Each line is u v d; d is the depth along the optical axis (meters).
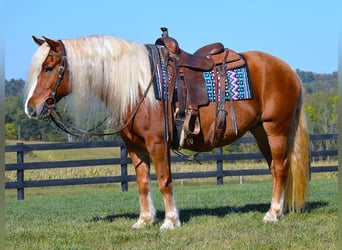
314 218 6.20
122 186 12.44
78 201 9.91
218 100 5.90
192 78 5.83
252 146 24.98
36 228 6.19
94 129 5.77
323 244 4.90
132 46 5.75
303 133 6.40
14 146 11.61
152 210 6.09
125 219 6.72
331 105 28.19
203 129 5.89
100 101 5.73
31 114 5.40
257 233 5.45
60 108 5.67
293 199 6.36
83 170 18.53
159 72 5.67
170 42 5.90
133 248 4.92
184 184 16.28
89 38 5.72
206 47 6.27
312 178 15.68
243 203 8.33
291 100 6.27
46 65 5.47
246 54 6.32
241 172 13.12
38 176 17.72
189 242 5.11
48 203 9.74
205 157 12.90
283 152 6.26
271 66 6.25
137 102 5.59
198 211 7.32
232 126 6.03
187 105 5.74
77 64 5.54
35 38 5.58
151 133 5.60
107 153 31.36
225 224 5.98
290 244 4.91
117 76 5.61
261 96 6.19
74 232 5.80
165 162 5.65
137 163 6.02
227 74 6.02
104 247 5.04
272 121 6.22
